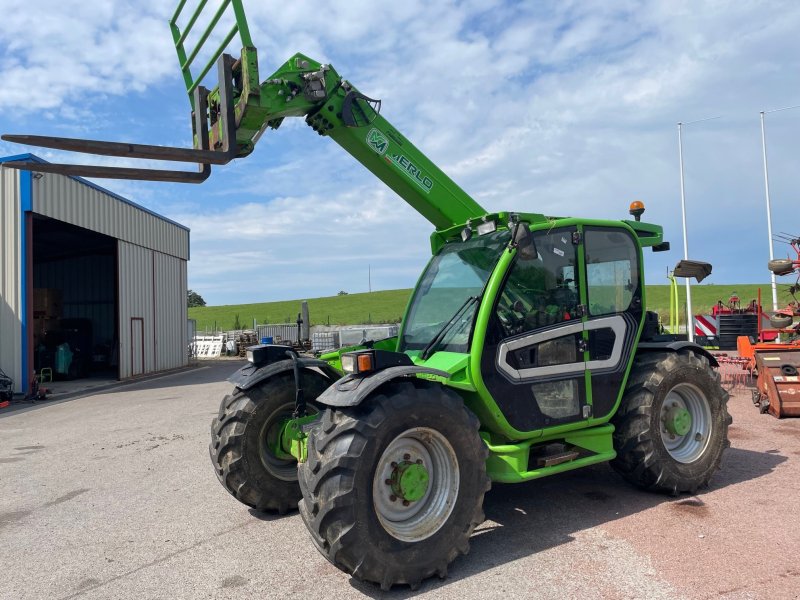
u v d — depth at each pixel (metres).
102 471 6.25
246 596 3.26
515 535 3.97
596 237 4.69
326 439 3.28
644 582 3.23
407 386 3.44
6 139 3.20
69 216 15.80
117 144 3.52
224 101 4.07
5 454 7.46
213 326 48.69
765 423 7.31
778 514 4.21
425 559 3.28
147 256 20.81
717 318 12.45
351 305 60.06
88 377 19.44
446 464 3.53
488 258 4.33
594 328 4.52
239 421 4.50
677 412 4.80
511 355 4.04
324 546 3.17
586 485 5.08
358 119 4.69
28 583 3.54
